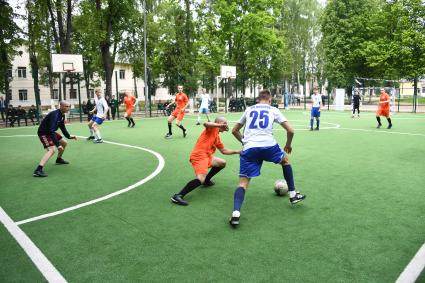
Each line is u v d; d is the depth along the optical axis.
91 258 3.60
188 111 30.80
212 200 5.47
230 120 21.06
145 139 12.90
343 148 10.30
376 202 5.29
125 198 5.66
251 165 4.62
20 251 3.79
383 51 34.41
